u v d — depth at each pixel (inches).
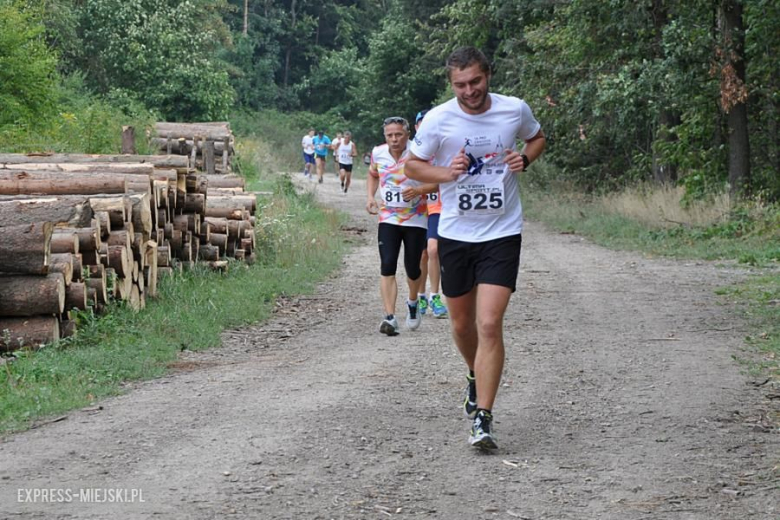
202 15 2180.1
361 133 2883.9
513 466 247.0
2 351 374.3
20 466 243.6
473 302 272.2
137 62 1744.6
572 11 1016.2
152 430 277.1
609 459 253.6
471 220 261.7
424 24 2522.1
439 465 247.6
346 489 228.4
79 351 368.8
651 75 893.2
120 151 1075.3
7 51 1032.8
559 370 362.0
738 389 331.6
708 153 938.1
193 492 224.1
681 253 771.4
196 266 569.9
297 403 308.7
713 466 247.8
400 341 423.5
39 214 403.2
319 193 1444.4
